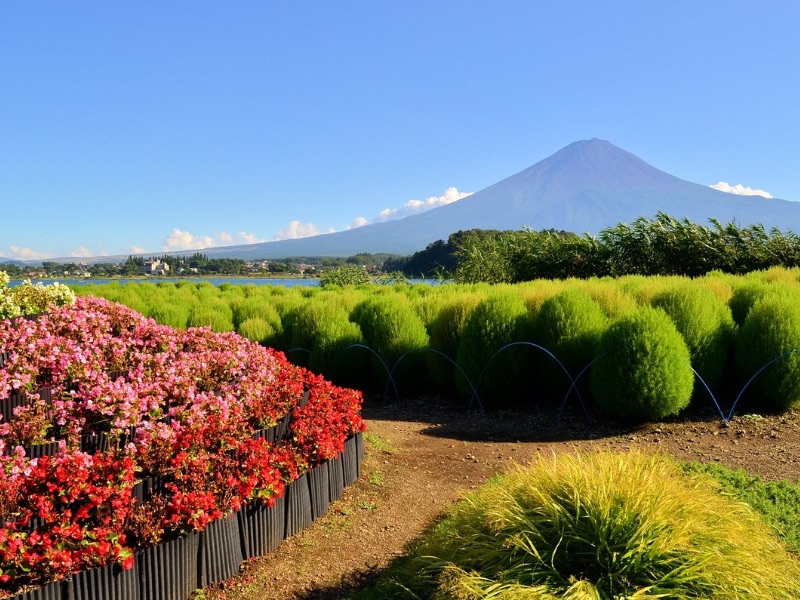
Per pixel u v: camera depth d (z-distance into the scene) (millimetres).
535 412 8633
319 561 4254
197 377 6930
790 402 7750
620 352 7574
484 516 3650
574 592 2980
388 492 5578
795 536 4109
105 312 10672
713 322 8234
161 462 4383
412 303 11930
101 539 3393
